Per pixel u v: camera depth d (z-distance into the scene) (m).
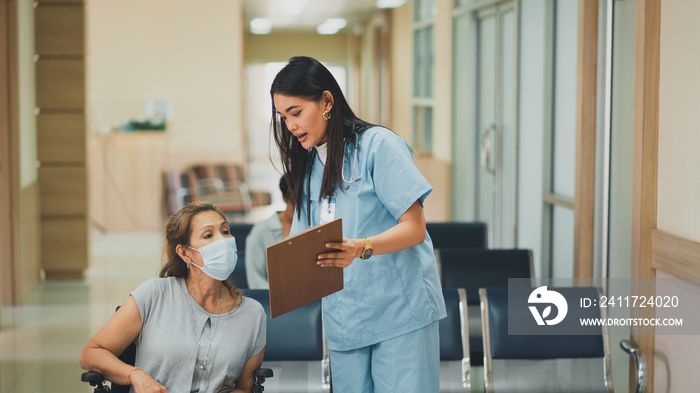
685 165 3.15
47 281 7.36
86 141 7.39
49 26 7.21
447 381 3.26
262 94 20.44
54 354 5.10
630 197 4.10
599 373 3.32
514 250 4.20
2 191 6.47
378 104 15.11
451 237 4.79
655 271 3.46
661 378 3.43
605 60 4.38
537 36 5.53
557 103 5.21
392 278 2.51
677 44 3.20
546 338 3.33
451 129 7.95
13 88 6.47
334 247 2.28
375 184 2.46
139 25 10.84
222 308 2.65
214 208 2.64
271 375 2.61
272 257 2.18
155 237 9.64
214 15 10.95
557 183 5.25
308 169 2.59
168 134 10.12
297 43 19.25
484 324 3.33
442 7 8.30
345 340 2.57
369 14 15.11
